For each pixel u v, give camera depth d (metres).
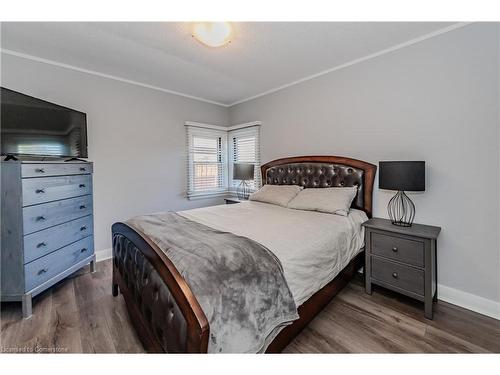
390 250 2.08
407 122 2.32
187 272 1.16
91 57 2.61
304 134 3.28
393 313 1.94
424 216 2.25
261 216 2.34
